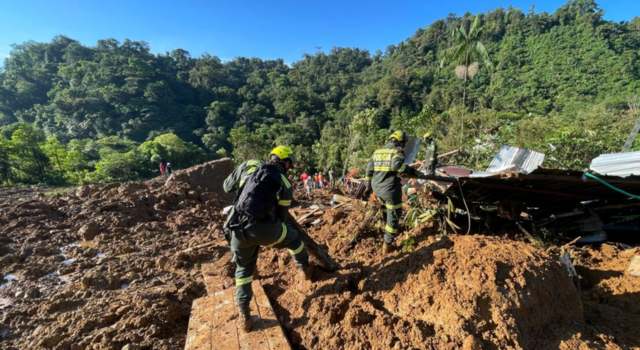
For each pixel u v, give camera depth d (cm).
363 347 239
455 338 224
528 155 570
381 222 453
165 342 291
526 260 267
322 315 275
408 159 772
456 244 309
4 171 2914
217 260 485
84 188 872
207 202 838
